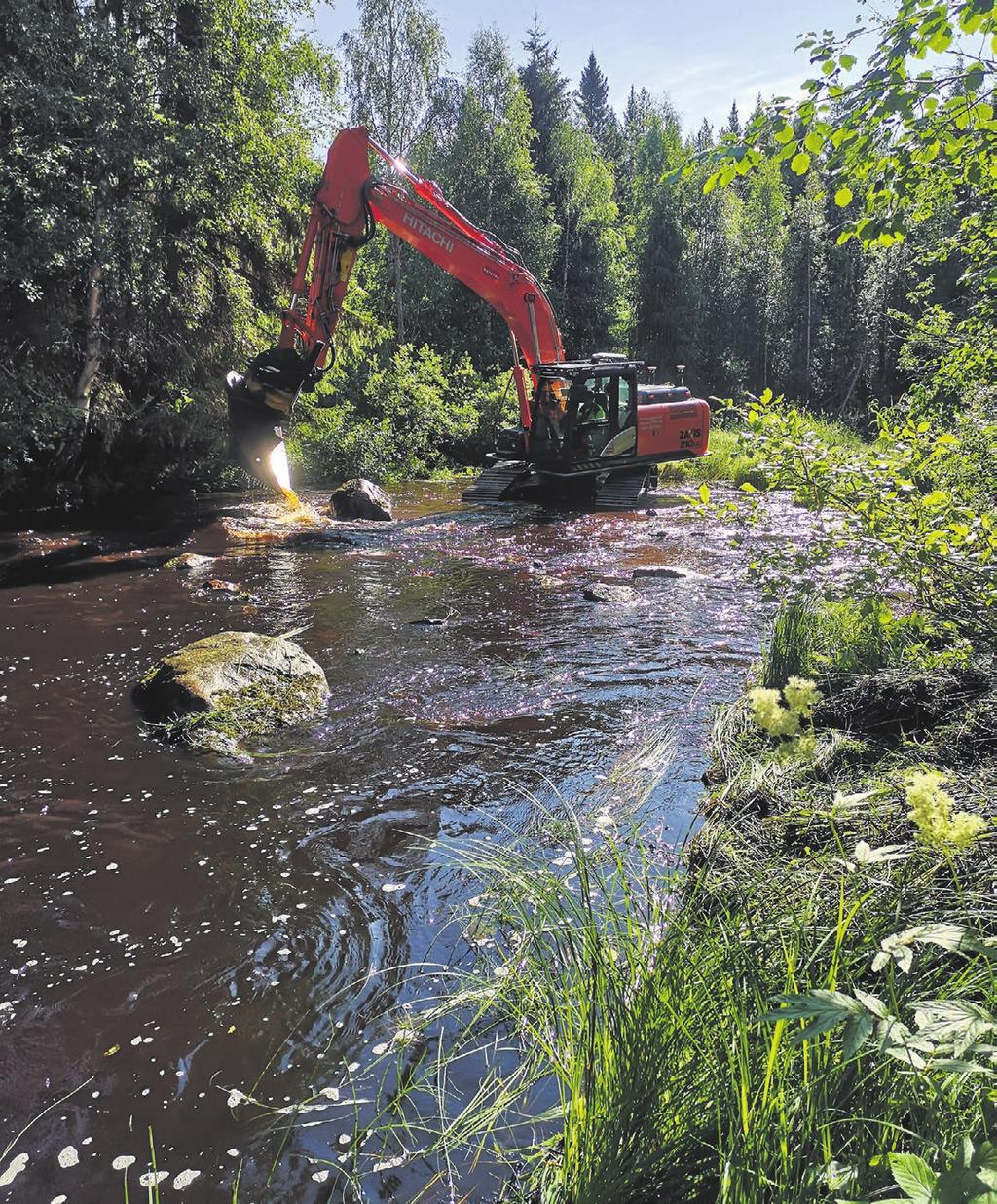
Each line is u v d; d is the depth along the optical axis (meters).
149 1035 3.23
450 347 34.75
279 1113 2.85
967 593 4.19
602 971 2.52
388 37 31.77
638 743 5.54
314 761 5.47
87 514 14.15
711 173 4.11
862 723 4.71
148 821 4.78
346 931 3.80
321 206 12.09
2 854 4.47
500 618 8.48
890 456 4.26
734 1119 2.08
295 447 18.92
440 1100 2.86
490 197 37.03
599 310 43.81
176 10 14.83
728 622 8.17
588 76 79.94
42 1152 2.74
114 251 13.58
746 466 17.28
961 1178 1.35
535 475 16.05
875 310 39.56
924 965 2.33
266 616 8.64
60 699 6.50
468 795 4.98
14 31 12.47
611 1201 2.19
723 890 3.23
